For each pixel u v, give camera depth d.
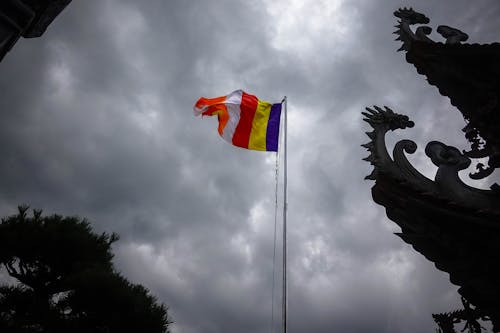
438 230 10.62
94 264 16.84
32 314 15.29
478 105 14.14
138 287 16.44
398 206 11.30
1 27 5.10
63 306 15.66
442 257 10.97
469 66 14.30
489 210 9.82
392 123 12.89
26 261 16.72
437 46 14.80
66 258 16.80
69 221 17.78
